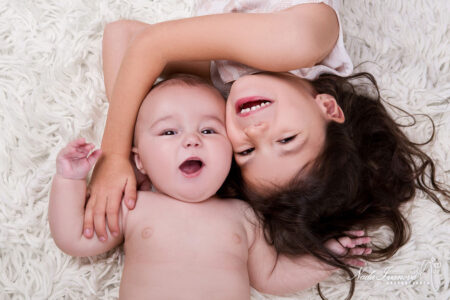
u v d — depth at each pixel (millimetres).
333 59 1238
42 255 1162
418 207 1269
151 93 1156
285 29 1094
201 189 1103
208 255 1081
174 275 1047
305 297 1221
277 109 1087
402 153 1271
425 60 1411
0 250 1151
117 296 1157
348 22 1447
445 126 1334
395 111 1354
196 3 1393
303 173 1101
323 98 1158
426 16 1440
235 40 1106
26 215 1175
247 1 1207
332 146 1123
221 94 1236
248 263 1190
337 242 1176
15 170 1212
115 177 1111
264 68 1123
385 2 1459
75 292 1147
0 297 1118
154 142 1101
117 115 1139
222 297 1050
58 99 1281
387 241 1254
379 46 1428
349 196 1165
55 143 1251
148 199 1138
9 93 1259
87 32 1355
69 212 1060
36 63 1307
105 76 1288
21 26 1326
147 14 1438
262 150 1091
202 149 1085
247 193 1186
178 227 1098
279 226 1177
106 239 1098
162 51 1144
